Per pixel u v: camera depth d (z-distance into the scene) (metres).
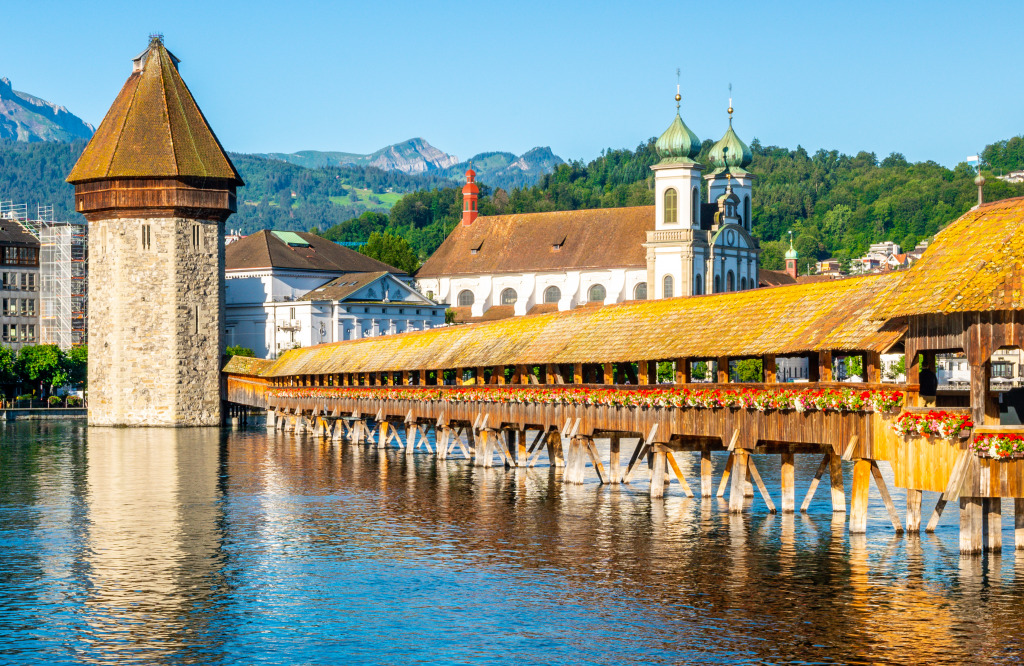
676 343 57.06
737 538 52.03
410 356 91.56
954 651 35.94
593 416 67.94
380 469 84.00
